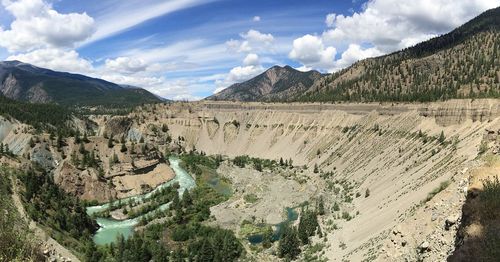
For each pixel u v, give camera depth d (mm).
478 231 34188
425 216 55406
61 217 124250
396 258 54969
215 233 131250
